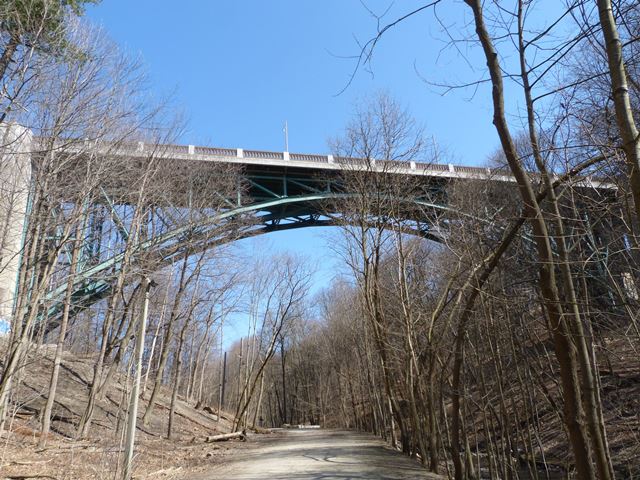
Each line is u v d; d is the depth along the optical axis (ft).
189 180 67.87
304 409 183.83
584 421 15.15
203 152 76.69
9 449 39.06
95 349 79.10
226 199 75.51
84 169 40.52
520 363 38.17
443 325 41.14
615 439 35.17
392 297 53.98
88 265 56.70
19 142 30.53
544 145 19.33
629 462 31.63
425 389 44.80
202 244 72.95
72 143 36.19
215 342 125.90
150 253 62.23
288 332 156.04
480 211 32.86
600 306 25.34
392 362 53.42
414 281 49.24
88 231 54.90
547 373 35.88
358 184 54.75
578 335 15.12
